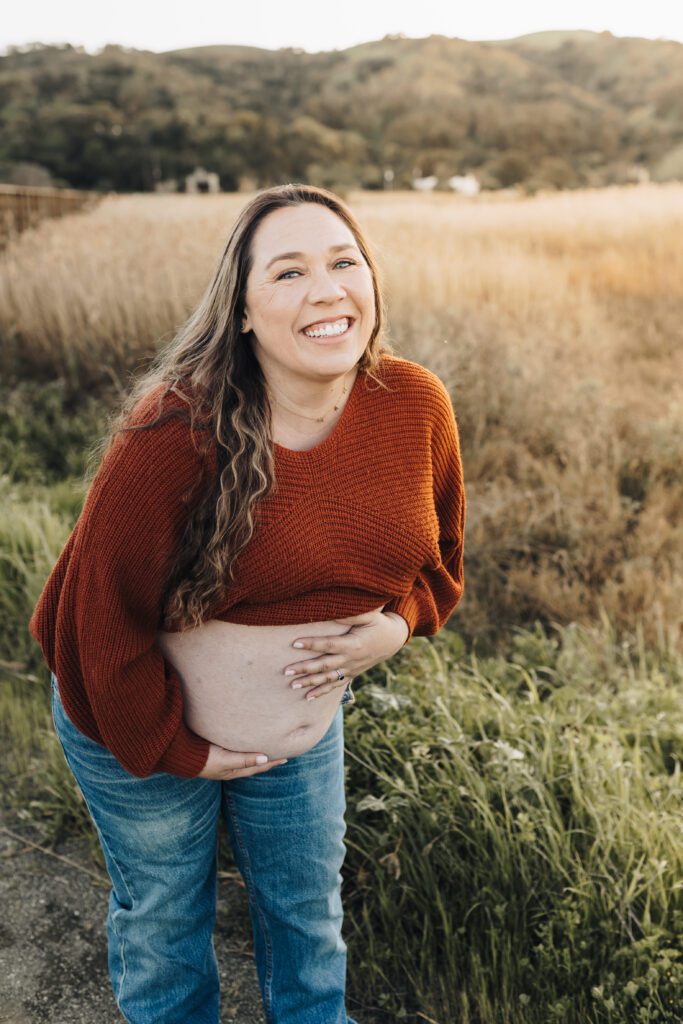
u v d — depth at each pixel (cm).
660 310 672
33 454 566
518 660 325
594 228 909
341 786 171
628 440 475
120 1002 172
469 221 1028
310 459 140
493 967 202
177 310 673
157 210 1263
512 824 218
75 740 156
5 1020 204
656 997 181
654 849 205
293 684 148
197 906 167
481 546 389
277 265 133
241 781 161
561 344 598
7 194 1124
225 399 135
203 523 133
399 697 246
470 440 473
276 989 175
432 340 506
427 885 212
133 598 137
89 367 667
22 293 744
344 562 141
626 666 335
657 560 391
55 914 235
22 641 347
